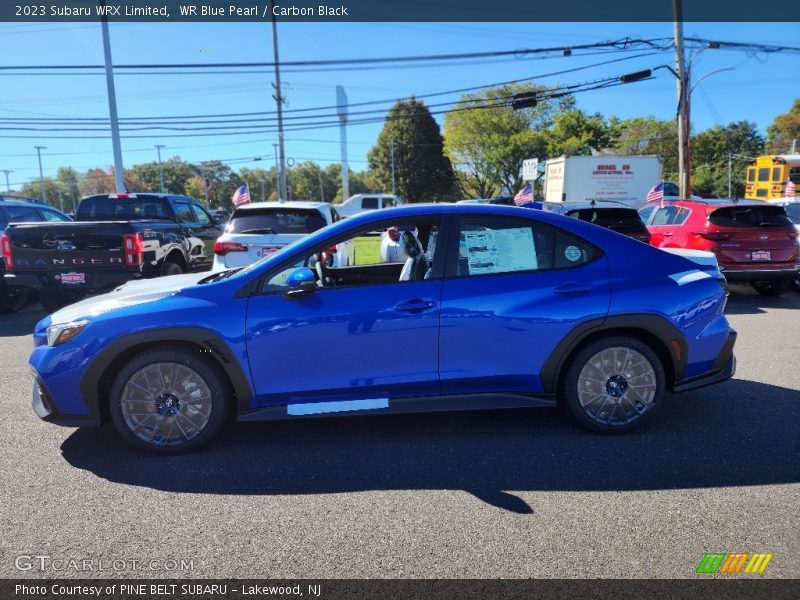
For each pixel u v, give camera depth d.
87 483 3.38
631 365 3.88
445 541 2.75
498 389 3.86
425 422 4.27
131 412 3.67
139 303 3.68
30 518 2.98
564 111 58.16
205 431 3.71
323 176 116.44
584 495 3.15
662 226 10.29
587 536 2.77
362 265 5.05
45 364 3.63
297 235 8.02
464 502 3.11
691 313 3.87
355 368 3.73
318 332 3.66
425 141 66.31
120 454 3.77
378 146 68.75
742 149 77.44
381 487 3.29
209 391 3.69
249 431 4.14
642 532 2.79
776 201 11.51
